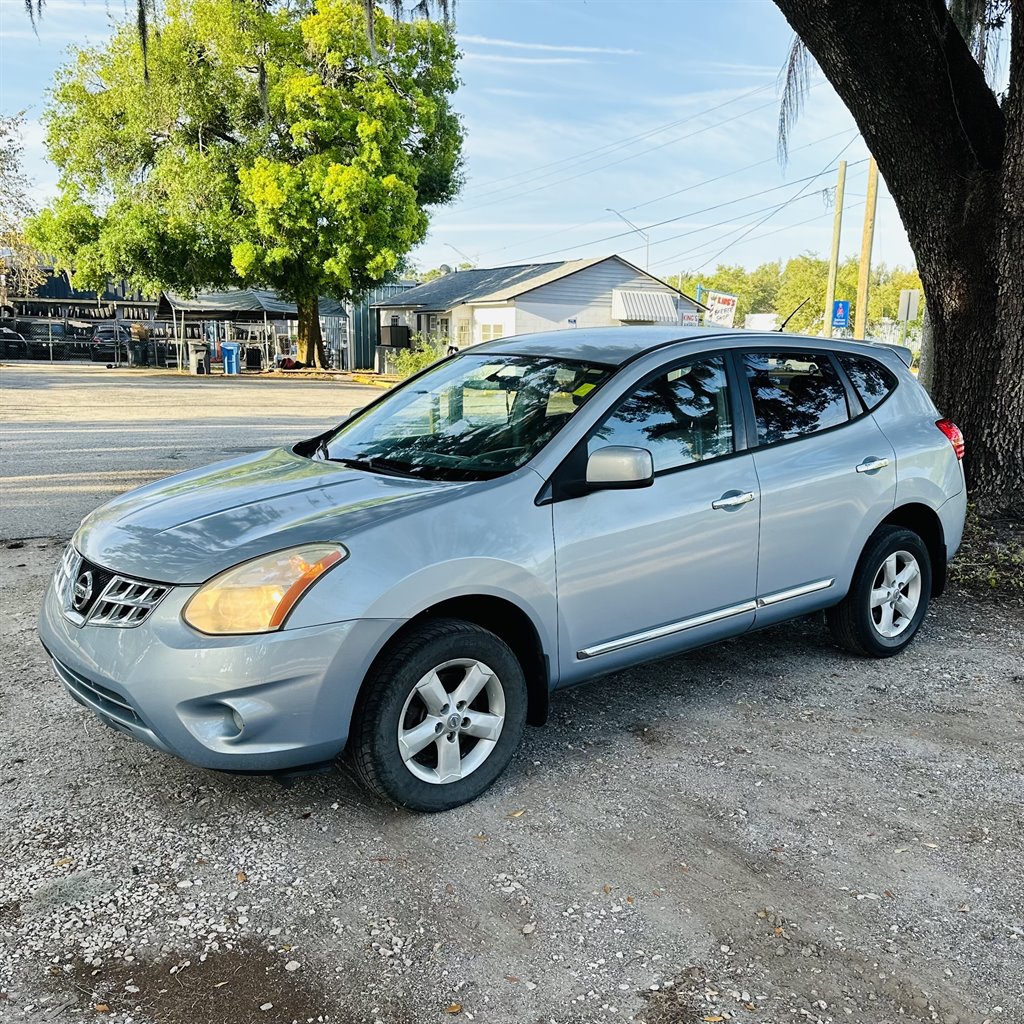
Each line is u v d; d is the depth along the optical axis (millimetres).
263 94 21594
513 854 3125
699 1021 2389
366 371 44688
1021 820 3406
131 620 3066
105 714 3184
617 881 2984
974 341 7348
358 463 4020
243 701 2953
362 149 31891
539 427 3779
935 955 2664
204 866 3025
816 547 4457
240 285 35562
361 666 3082
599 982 2523
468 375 4434
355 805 3426
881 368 5016
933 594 5309
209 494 3695
